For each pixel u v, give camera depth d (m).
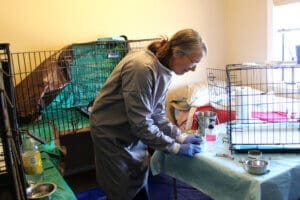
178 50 1.35
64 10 2.58
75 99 2.45
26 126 2.19
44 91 2.23
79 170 2.39
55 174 1.39
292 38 2.92
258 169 1.23
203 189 1.48
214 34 3.41
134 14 2.91
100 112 1.54
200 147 1.54
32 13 2.46
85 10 2.67
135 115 1.38
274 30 3.03
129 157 1.54
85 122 2.31
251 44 3.20
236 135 1.58
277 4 2.91
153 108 1.50
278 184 1.23
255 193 1.19
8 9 2.37
